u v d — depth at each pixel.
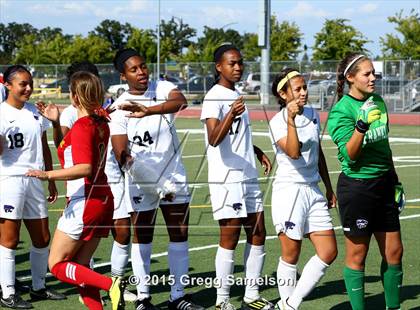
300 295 6.72
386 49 60.78
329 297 7.77
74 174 6.08
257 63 43.31
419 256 9.34
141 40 75.44
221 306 7.25
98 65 46.03
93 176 6.29
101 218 6.34
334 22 60.00
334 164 18.67
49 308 7.47
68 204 6.41
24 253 9.91
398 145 23.27
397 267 6.60
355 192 6.39
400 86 37.94
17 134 7.45
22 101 7.51
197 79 40.28
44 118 7.74
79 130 6.17
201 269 8.81
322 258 6.67
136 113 6.84
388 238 6.53
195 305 7.33
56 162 19.31
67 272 6.29
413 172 17.14
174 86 7.33
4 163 7.46
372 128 6.27
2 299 7.48
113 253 7.80
